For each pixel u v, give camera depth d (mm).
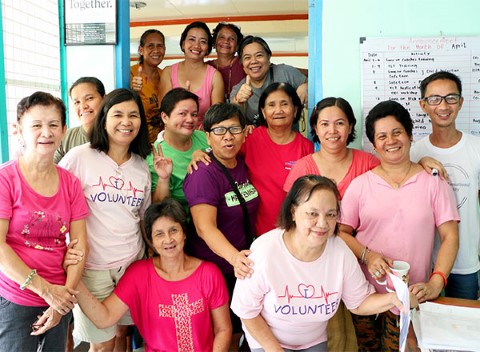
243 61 2605
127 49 2555
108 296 1789
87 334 1909
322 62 2215
